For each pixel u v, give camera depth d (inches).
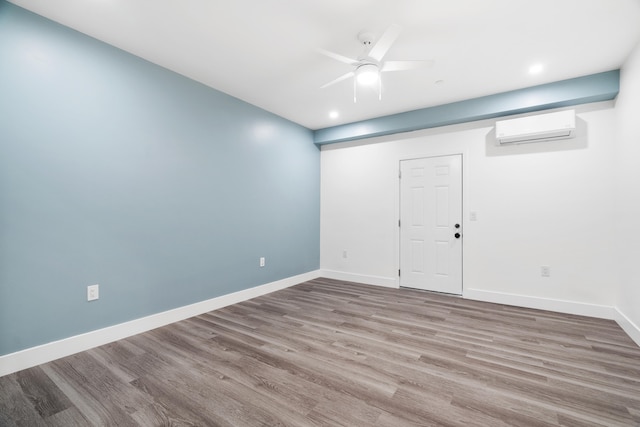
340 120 175.8
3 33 76.7
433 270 160.2
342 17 84.0
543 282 131.6
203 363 83.4
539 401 65.9
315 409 63.7
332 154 196.9
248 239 149.1
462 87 129.0
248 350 91.6
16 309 78.9
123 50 101.0
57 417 61.2
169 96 114.9
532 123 126.8
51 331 85.0
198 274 125.6
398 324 113.3
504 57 104.7
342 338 100.7
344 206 191.8
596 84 115.1
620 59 104.9
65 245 87.7
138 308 105.3
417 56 104.3
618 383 72.7
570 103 124.0
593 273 122.0
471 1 77.2
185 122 120.5
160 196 111.9
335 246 195.6
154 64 109.9
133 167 103.7
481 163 146.5
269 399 67.2
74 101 89.4
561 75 117.3
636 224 96.5
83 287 91.4
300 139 184.2
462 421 59.7
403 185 169.6
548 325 111.8
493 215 142.9
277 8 80.4
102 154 95.6
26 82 80.2
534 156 134.1
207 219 129.3
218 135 133.9
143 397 67.8
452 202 154.5
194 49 101.3
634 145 98.0
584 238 123.9
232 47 100.1
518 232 137.2
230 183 139.6
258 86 130.2
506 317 120.8
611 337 100.4
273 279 164.4
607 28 88.0
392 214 173.3
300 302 142.7
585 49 99.2
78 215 90.3
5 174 77.1
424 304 138.9
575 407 63.8
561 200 128.3
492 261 143.1
